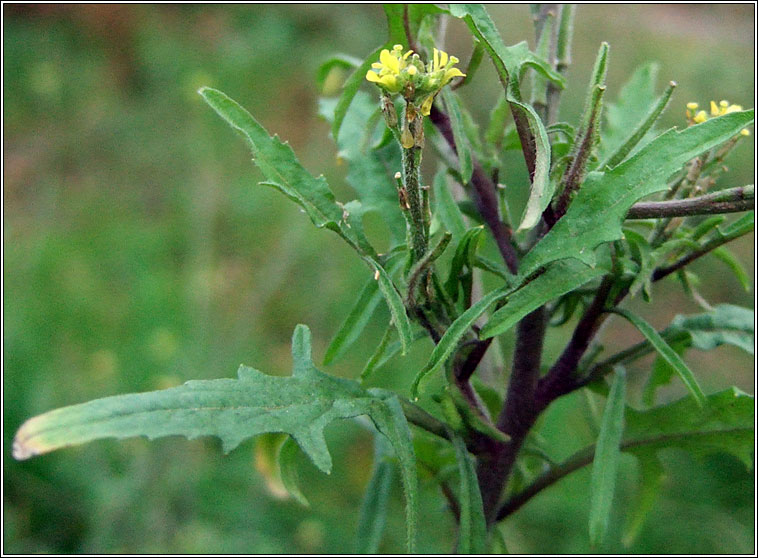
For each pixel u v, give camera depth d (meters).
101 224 0.33
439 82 0.05
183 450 0.21
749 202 0.05
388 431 0.06
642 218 0.06
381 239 0.29
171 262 0.31
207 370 0.23
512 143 0.08
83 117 0.39
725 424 0.08
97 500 0.20
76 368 0.25
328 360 0.07
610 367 0.07
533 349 0.07
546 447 0.09
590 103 0.06
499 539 0.09
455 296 0.07
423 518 0.21
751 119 0.05
